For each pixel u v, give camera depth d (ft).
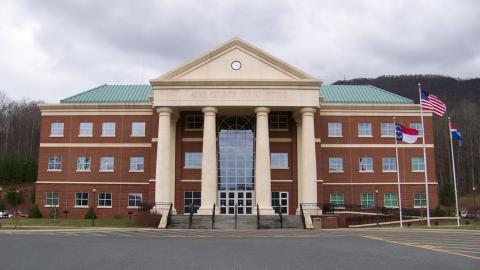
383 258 56.65
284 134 176.35
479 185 367.86
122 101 192.54
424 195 182.60
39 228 124.98
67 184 182.50
